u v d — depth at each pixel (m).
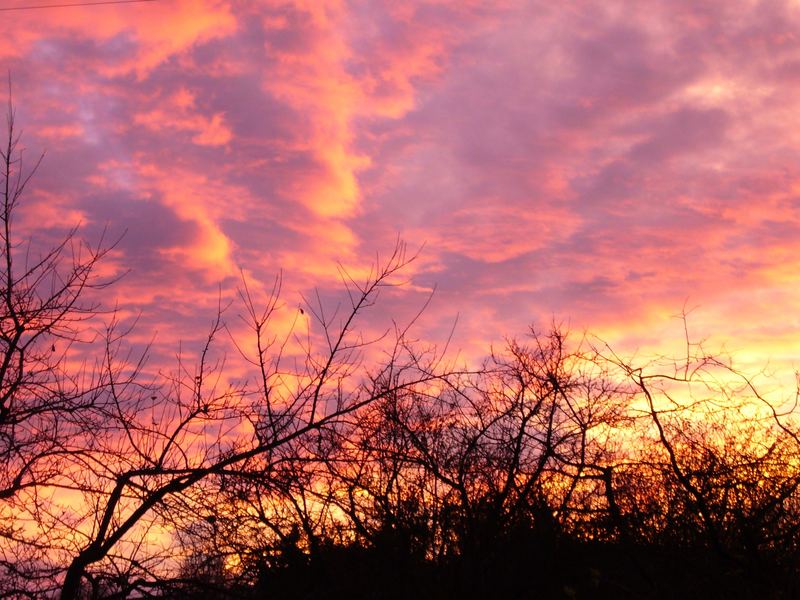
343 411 8.52
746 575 9.25
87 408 7.73
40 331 7.83
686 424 10.45
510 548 9.86
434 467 9.42
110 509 7.55
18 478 7.32
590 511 9.45
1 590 7.21
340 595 9.28
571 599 9.24
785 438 10.11
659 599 9.35
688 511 9.88
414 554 9.73
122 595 7.55
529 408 10.38
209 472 7.80
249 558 9.09
